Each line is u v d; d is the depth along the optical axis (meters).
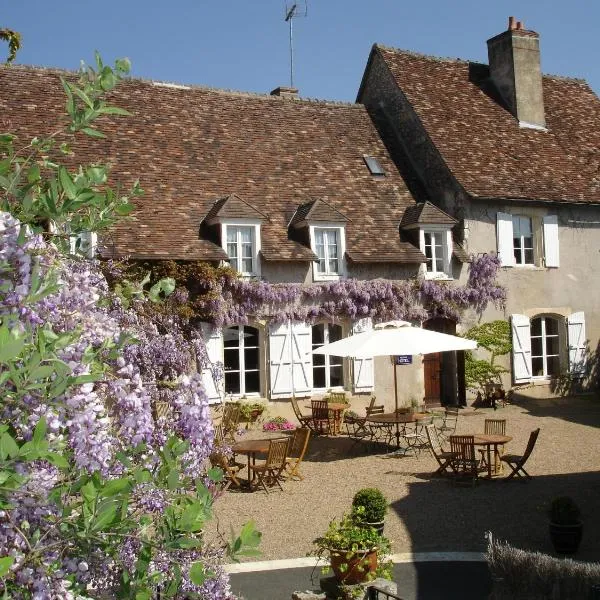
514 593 8.22
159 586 3.83
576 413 20.78
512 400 22.17
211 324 18.17
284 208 20.41
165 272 17.39
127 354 5.45
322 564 9.61
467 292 21.45
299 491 13.23
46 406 3.15
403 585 8.97
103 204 4.29
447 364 22.33
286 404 19.50
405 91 24.00
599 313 23.95
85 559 3.26
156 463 3.86
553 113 26.31
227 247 18.84
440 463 13.88
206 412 4.39
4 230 3.25
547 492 12.84
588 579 7.75
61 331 3.77
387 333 15.82
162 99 21.70
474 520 11.40
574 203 22.98
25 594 3.03
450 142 22.88
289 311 19.36
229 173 20.56
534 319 23.38
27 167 4.18
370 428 16.92
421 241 21.05
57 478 3.38
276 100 23.62
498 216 22.19
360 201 21.64
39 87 19.73
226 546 3.87
